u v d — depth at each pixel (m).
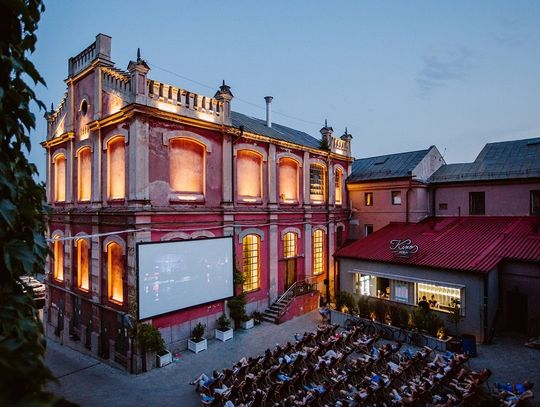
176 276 16.83
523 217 22.44
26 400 1.82
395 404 10.60
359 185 28.98
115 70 17.44
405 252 20.33
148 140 16.09
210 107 18.91
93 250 18.30
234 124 21.20
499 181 23.52
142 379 14.39
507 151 25.81
